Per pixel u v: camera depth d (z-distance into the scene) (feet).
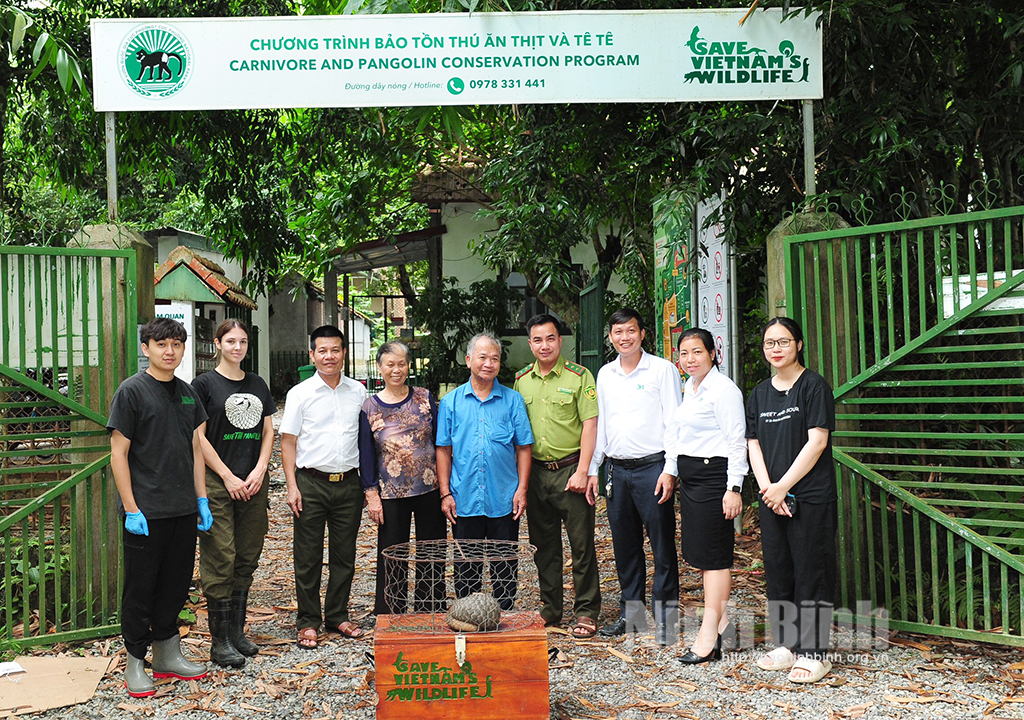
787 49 16.74
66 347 16.14
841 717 12.08
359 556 22.00
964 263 17.52
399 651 11.49
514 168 22.41
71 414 15.70
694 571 19.35
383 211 38.91
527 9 19.02
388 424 15.43
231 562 14.43
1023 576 14.29
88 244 16.40
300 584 15.34
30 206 25.12
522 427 15.47
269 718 12.26
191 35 16.37
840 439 16.07
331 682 13.50
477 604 11.92
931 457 16.58
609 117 20.83
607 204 24.71
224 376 15.06
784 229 16.74
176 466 13.30
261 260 33.35
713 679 13.48
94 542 15.88
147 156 29.27
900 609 15.55
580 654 14.64
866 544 15.97
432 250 50.55
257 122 28.73
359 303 116.37
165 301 33.06
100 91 16.33
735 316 22.40
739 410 14.05
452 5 16.75
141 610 13.08
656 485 15.05
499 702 11.54
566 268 21.85
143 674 13.14
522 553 16.11
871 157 17.33
